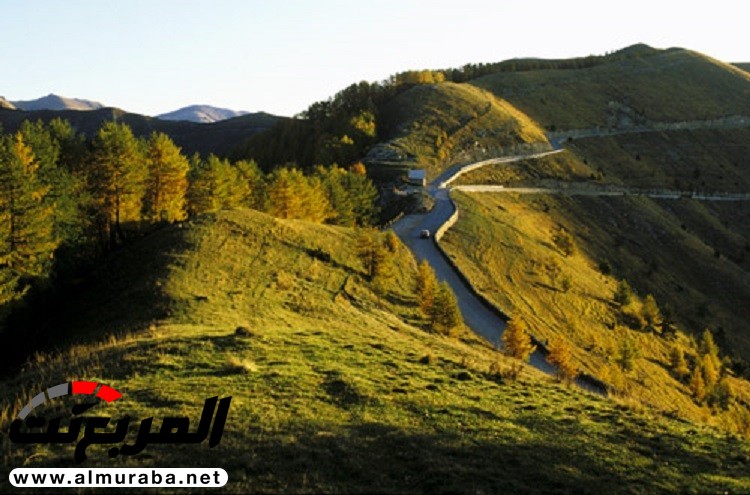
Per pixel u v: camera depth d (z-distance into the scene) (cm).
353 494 1288
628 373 6600
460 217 10550
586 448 1617
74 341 3847
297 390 1919
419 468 1427
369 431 1623
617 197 15512
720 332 10619
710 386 7025
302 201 8406
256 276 5019
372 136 16575
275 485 1299
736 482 1471
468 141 17212
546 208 13638
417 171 12950
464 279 7431
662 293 11619
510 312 6831
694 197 17888
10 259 4656
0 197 4650
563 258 10194
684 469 1540
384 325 4141
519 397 2073
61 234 5653
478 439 1623
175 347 2392
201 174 7431
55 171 6000
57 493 1239
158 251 5469
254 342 2519
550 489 1373
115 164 6078
